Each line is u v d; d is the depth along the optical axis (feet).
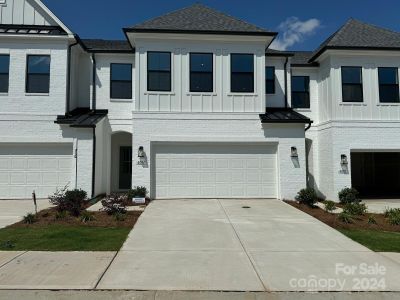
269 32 47.70
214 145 48.01
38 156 48.19
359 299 16.19
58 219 32.37
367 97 51.57
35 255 21.79
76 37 49.57
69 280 17.72
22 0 50.65
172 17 51.39
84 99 54.70
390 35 54.65
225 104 48.24
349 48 50.42
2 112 48.26
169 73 48.03
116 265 20.12
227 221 32.89
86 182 46.32
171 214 36.11
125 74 53.98
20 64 48.96
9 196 47.44
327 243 25.48
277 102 55.06
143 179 46.37
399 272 19.43
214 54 48.57
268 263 20.80
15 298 15.75
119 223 31.42
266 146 48.32
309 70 57.26
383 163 67.97
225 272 19.20
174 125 47.44
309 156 56.54
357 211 37.42
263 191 47.85
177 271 19.27
